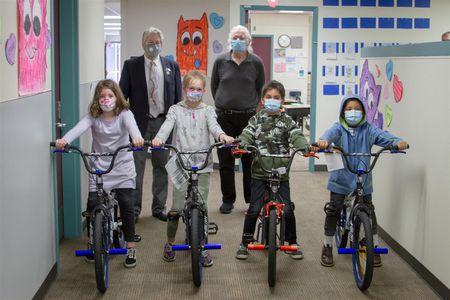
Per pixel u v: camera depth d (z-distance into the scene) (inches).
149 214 184.1
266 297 117.3
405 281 126.2
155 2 280.8
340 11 261.7
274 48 425.7
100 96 125.3
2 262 86.5
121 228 136.0
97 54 189.9
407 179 137.0
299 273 131.0
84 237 159.0
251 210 136.3
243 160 184.1
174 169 127.7
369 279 115.7
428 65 124.2
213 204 201.2
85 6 166.4
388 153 152.2
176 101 175.0
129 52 290.0
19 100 94.8
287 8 260.2
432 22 265.9
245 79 178.2
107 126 128.6
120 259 140.3
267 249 124.7
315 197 213.5
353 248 123.9
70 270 131.3
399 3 263.3
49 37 117.0
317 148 118.2
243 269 133.6
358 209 120.6
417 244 130.3
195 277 119.1
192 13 273.0
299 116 358.3
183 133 136.6
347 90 266.8
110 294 118.1
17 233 94.5
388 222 152.1
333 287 122.9
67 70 153.4
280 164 132.9
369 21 263.4
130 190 132.4
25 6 97.7
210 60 269.6
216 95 183.2
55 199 123.6
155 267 134.6
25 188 99.3
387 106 154.5
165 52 281.9
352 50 264.2
